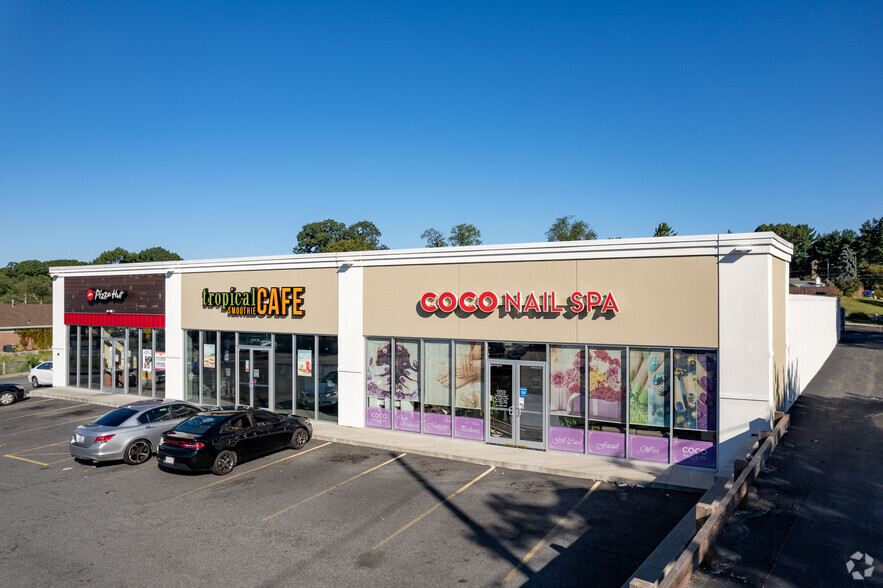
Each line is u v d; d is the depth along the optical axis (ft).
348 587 27.63
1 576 29.07
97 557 31.22
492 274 53.78
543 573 28.68
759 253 42.93
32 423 67.10
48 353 152.97
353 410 61.93
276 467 47.98
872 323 212.02
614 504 38.27
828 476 34.86
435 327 57.00
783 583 22.03
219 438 45.93
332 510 37.88
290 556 31.12
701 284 45.11
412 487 42.42
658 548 30.32
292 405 66.90
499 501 39.14
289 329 66.95
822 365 88.58
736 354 43.65
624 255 47.62
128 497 40.93
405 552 31.37
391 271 59.62
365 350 61.72
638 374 47.62
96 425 49.73
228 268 71.97
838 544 25.52
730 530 27.20
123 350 84.84
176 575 29.09
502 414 53.57
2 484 44.24
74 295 90.99
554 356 51.11
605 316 48.60
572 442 50.24
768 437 39.45
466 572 28.94
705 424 45.16
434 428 57.36
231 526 35.40
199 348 75.66
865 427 47.09
